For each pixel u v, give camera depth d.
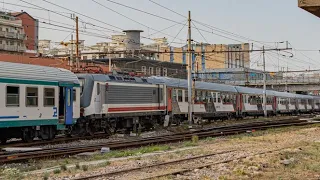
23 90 21.58
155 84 34.69
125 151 19.72
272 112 65.19
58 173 13.65
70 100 24.92
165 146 21.78
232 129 34.00
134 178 12.59
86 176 12.77
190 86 36.69
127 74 33.22
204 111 43.47
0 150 19.28
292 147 20.91
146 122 34.16
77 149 19.22
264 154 18.05
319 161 16.11
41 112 22.62
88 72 29.58
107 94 28.86
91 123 28.39
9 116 20.77
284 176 13.02
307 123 42.84
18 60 41.81
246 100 54.91
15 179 12.54
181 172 13.44
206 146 22.41
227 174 13.38
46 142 22.73
